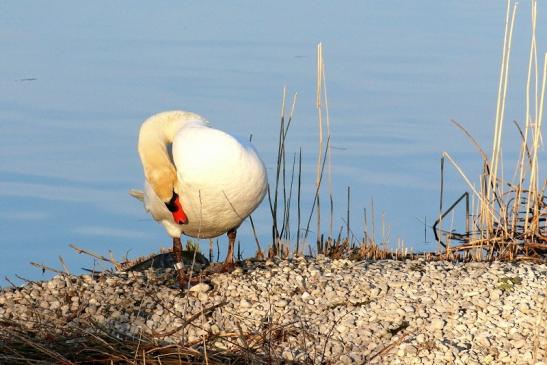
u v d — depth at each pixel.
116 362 10.91
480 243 15.01
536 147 15.35
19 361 10.89
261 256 15.61
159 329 11.99
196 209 12.68
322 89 24.52
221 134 12.38
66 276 13.42
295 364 11.00
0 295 12.96
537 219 15.10
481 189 15.83
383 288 12.79
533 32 15.67
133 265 14.95
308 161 20.62
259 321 12.09
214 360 10.91
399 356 11.22
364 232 15.78
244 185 12.47
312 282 13.06
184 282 13.22
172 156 13.22
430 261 14.22
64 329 11.59
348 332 11.77
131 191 14.62
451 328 11.74
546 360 10.60
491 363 10.98
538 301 12.25
